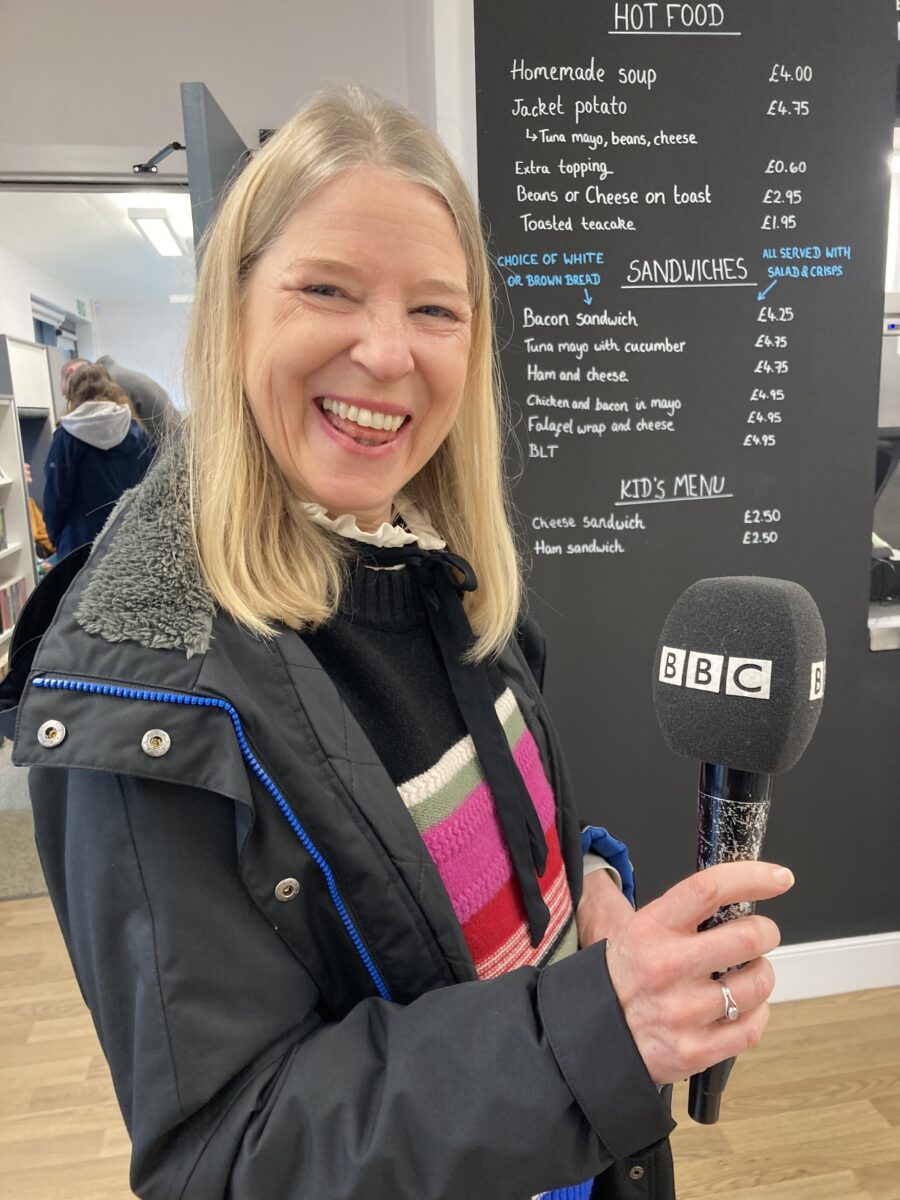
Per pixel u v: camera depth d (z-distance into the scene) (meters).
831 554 1.93
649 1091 0.47
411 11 2.48
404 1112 0.48
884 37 1.72
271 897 0.53
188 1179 0.50
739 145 1.72
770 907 2.09
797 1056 1.92
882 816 2.08
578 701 1.91
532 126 1.66
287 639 0.58
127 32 2.77
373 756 0.58
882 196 1.79
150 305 7.84
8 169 2.80
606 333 1.76
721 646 0.58
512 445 1.78
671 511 1.86
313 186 0.56
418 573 0.71
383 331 0.57
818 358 1.84
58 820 0.57
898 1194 1.57
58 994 2.18
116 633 0.51
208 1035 0.50
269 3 2.81
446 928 0.59
